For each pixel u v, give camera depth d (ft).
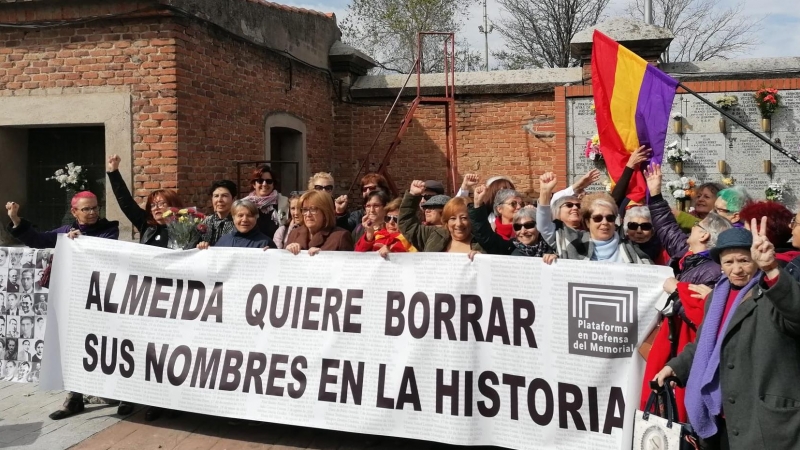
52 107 25.68
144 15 24.77
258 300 15.30
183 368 15.62
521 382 13.32
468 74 37.78
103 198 26.81
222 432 15.76
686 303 11.55
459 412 13.66
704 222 12.90
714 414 10.26
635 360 12.46
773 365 9.72
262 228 20.59
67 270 16.94
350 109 38.91
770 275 9.44
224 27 28.02
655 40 32.04
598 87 18.28
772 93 29.86
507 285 13.51
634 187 17.44
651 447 10.60
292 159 35.35
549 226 14.97
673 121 31.27
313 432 15.75
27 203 27.50
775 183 30.14
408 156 38.34
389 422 14.06
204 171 26.73
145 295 16.17
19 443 15.15
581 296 12.94
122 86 25.26
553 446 13.03
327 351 14.62
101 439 15.38
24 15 25.72
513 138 37.14
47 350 16.78
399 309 14.25
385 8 77.82
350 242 16.28
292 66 34.17
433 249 16.22
